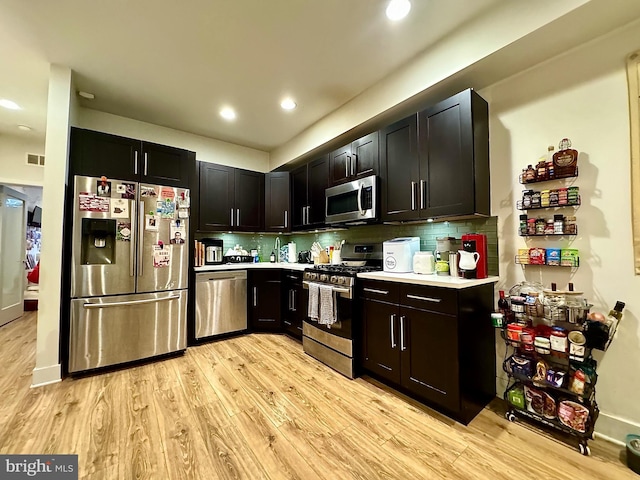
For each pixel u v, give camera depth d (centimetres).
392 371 216
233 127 355
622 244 162
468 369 184
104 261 260
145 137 338
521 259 195
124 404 197
